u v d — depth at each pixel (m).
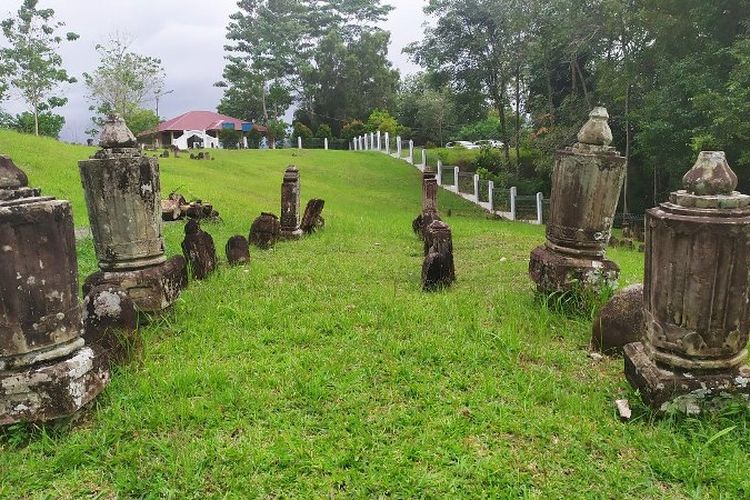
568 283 5.50
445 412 3.62
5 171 3.39
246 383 4.00
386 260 8.30
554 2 23.34
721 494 2.87
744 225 3.31
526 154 31.64
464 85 30.77
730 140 15.52
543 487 2.93
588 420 3.55
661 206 3.69
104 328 4.25
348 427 3.45
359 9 52.78
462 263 8.55
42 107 35.66
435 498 2.85
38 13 33.31
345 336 4.89
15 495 2.95
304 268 7.45
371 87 52.53
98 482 3.04
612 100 23.38
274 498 2.87
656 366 3.67
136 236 5.20
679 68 17.45
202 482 2.97
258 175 25.89
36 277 3.36
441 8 27.98
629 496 2.90
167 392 3.88
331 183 27.59
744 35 16.08
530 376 4.13
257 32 48.12
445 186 28.88
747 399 3.48
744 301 3.44
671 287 3.51
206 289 6.26
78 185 13.88
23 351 3.34
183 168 23.20
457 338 4.79
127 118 41.16
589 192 5.42
